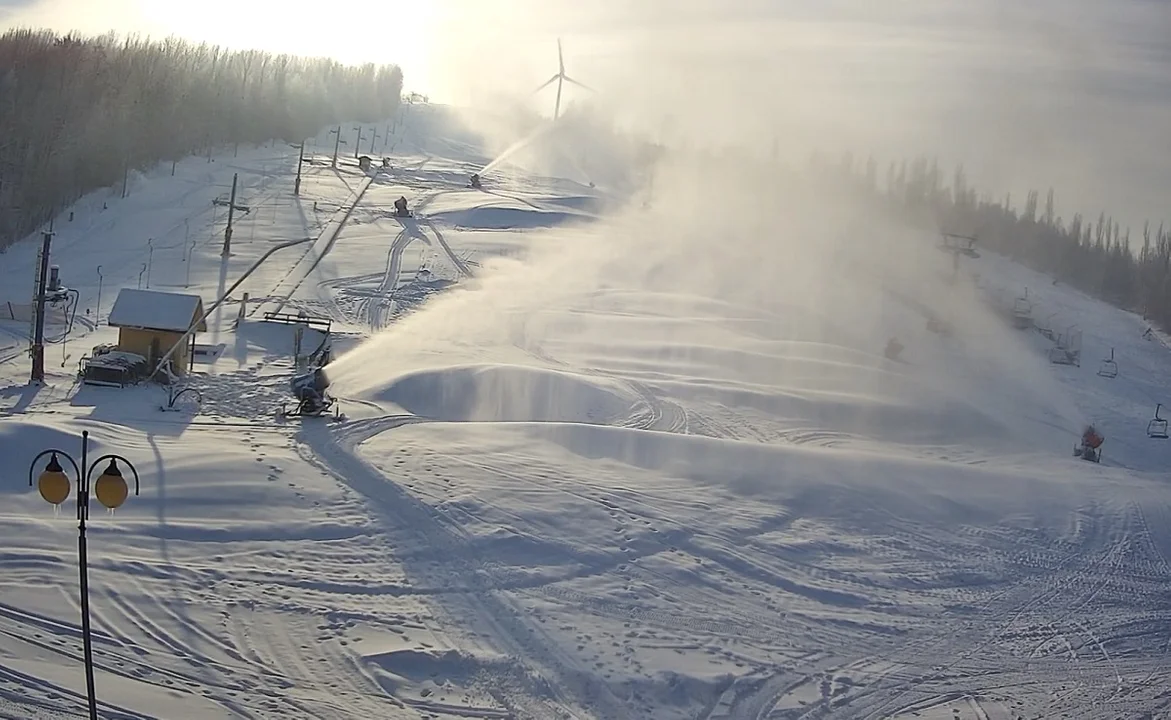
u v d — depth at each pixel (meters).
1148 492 38.66
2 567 20.70
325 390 37.19
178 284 58.34
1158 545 32.19
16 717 15.03
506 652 20.06
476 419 41.19
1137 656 23.86
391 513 26.05
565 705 18.50
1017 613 25.84
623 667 20.05
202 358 43.22
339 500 26.42
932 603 25.75
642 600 23.30
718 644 21.75
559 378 44.03
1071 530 32.50
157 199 81.81
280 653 18.97
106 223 73.31
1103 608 26.80
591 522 27.09
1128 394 73.75
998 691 21.36
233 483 26.44
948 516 32.38
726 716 18.95
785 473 33.09
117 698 16.28
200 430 32.09
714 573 25.36
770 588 25.11
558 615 22.00
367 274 62.94
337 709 17.30
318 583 22.00
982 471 36.94
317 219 77.00
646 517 27.97
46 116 85.75
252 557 22.80
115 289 57.00
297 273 61.72
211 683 17.50
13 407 33.91
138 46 120.56
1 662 16.91
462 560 24.05
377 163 107.88
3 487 25.23
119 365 37.97
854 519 30.75
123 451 28.08
